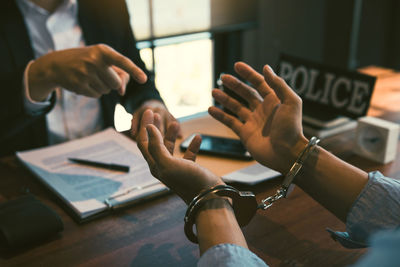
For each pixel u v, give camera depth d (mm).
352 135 1186
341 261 674
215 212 557
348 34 3635
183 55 3373
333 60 3834
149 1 2945
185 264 670
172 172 558
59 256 695
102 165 954
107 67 846
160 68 3301
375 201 587
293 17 3732
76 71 855
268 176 890
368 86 1100
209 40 3459
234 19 3459
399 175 968
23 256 696
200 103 3371
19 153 1035
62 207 834
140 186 872
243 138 756
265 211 816
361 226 594
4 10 1255
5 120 1079
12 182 941
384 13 3529
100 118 1531
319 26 3846
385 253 347
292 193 881
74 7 1405
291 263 671
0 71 1236
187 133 1161
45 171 939
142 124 668
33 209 744
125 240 734
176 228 768
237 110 784
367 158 1046
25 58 1285
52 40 1379
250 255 506
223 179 874
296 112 651
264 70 661
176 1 3076
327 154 652
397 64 3631
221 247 503
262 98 787
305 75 1289
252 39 3654
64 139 1471
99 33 1479
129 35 1615
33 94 1034
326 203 645
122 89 910
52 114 1432
